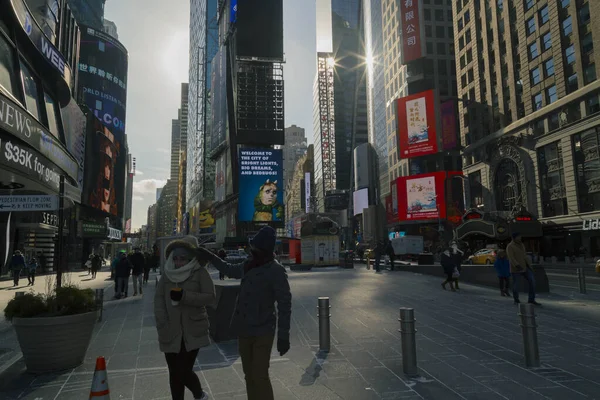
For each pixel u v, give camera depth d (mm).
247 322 3398
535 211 46312
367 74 114250
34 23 14469
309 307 10562
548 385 4559
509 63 51531
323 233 31344
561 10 42781
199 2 145250
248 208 66375
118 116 80250
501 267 12680
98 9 111438
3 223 20875
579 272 13281
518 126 49000
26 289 18203
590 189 39000
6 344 7098
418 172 77375
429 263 26078
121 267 14727
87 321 5641
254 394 3342
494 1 54875
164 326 3701
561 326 7809
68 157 16891
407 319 5074
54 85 16922
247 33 71812
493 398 4180
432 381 4742
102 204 59625
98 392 2736
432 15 82000
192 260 3832
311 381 4793
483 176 56531
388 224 86312
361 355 5934
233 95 78688
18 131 11398
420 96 70750
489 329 7676
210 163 118625
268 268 3484
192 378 3846
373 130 105750
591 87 38188
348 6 169625
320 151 160750
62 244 6898
